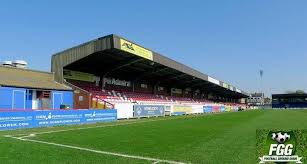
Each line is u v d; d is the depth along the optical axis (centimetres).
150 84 6506
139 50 3950
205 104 8562
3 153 1306
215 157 1302
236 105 12781
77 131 2264
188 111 6844
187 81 7275
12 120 2417
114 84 5266
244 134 2192
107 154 1350
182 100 7562
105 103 4072
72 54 3875
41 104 3541
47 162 1168
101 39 3572
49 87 3616
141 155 1336
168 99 6844
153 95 6450
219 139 1891
